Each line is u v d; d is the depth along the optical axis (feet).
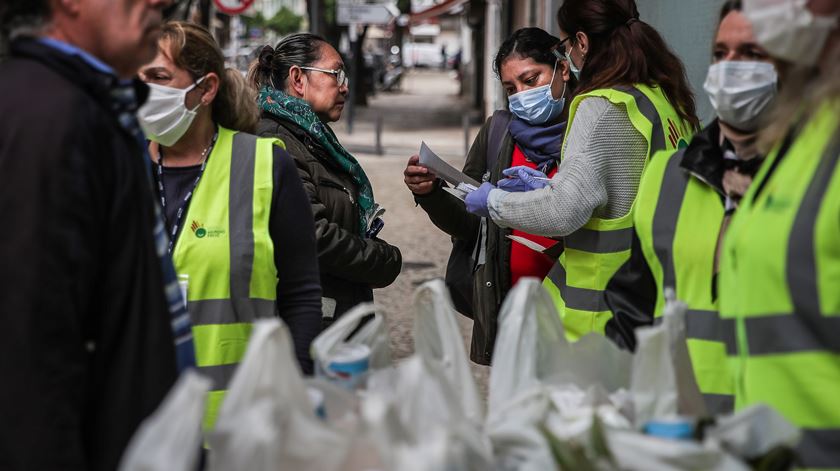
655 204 8.78
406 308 25.71
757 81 7.79
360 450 5.55
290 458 5.55
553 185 10.75
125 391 6.82
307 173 11.94
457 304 14.25
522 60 12.90
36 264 6.20
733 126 8.14
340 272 11.90
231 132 9.81
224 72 9.80
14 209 6.25
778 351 6.42
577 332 10.84
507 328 6.98
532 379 6.92
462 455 5.55
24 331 6.15
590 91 10.97
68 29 6.91
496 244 12.92
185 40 9.34
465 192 12.19
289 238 9.57
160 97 9.29
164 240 7.50
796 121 6.79
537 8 50.83
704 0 22.25
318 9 87.56
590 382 7.37
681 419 6.14
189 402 5.26
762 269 6.51
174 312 7.54
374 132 79.77
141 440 5.20
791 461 5.88
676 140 10.94
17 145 6.34
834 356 6.22
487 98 78.02
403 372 5.80
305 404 6.02
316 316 9.59
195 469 7.47
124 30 7.02
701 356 8.34
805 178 6.39
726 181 8.36
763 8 6.45
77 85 6.68
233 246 9.26
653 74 11.19
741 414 5.95
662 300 8.66
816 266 6.20
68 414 6.31
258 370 5.75
